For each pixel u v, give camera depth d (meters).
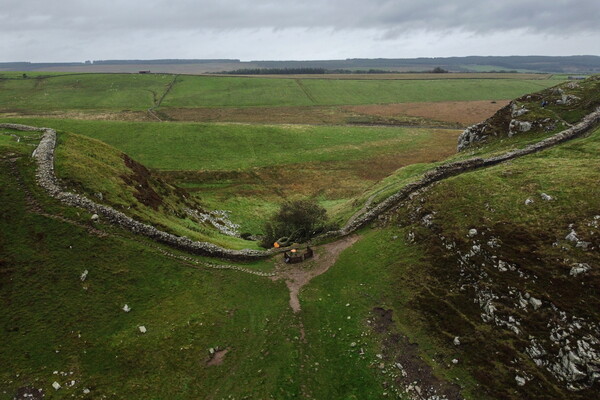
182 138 101.06
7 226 31.33
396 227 41.03
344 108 172.88
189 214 52.69
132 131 102.12
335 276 36.97
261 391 24.89
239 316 31.70
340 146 107.94
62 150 42.84
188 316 30.38
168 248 36.59
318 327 30.83
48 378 23.50
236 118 149.62
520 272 28.53
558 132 55.09
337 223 49.34
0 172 35.91
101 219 35.38
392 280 34.06
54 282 29.12
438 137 121.12
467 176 43.03
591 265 26.47
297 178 85.75
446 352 26.39
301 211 47.69
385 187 55.75
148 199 44.88
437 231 36.16
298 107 174.12
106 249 32.91
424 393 24.16
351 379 25.88
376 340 28.69
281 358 27.64
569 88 65.56
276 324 31.12
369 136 118.75
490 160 49.31
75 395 22.81
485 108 164.62
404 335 28.61
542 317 25.47
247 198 73.75
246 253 40.38
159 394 24.02
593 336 23.12
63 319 27.14
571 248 28.28
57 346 25.41
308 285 36.19
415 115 158.25
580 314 24.41
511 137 59.72
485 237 32.38
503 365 24.31
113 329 27.56
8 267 28.78
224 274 36.38
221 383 25.39
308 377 26.16
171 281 33.28
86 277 30.27
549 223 31.34
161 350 26.81
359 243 41.50
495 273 29.41
